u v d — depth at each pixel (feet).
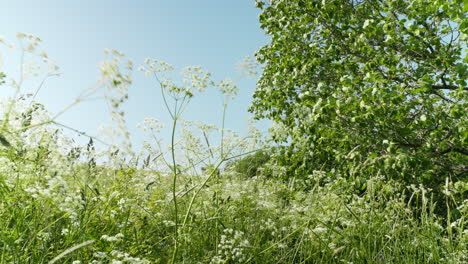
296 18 25.22
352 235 12.16
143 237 10.89
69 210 8.30
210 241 12.47
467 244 12.12
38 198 8.36
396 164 15.94
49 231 8.33
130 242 10.33
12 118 10.16
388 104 17.34
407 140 18.74
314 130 20.01
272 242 12.23
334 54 22.75
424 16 19.08
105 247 9.07
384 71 21.76
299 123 22.76
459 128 16.08
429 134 19.10
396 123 19.58
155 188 15.20
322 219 13.04
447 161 19.75
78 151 11.27
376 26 19.76
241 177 21.29
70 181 11.08
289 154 23.15
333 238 12.60
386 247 12.05
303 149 22.70
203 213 12.87
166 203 13.66
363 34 20.59
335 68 23.12
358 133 19.48
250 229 13.60
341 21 22.85
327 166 22.99
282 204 16.90
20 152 10.22
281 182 22.94
